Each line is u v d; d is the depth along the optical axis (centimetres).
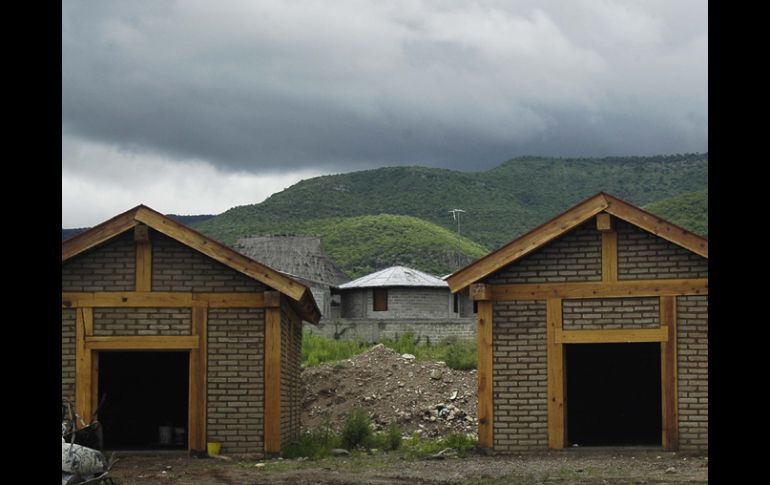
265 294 2152
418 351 4191
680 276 2109
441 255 13012
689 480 1689
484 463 2014
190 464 2039
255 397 2159
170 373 2731
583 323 2142
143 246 2173
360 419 2495
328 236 14250
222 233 16862
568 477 1764
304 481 1767
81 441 1528
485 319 2183
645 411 2755
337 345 4266
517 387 2162
